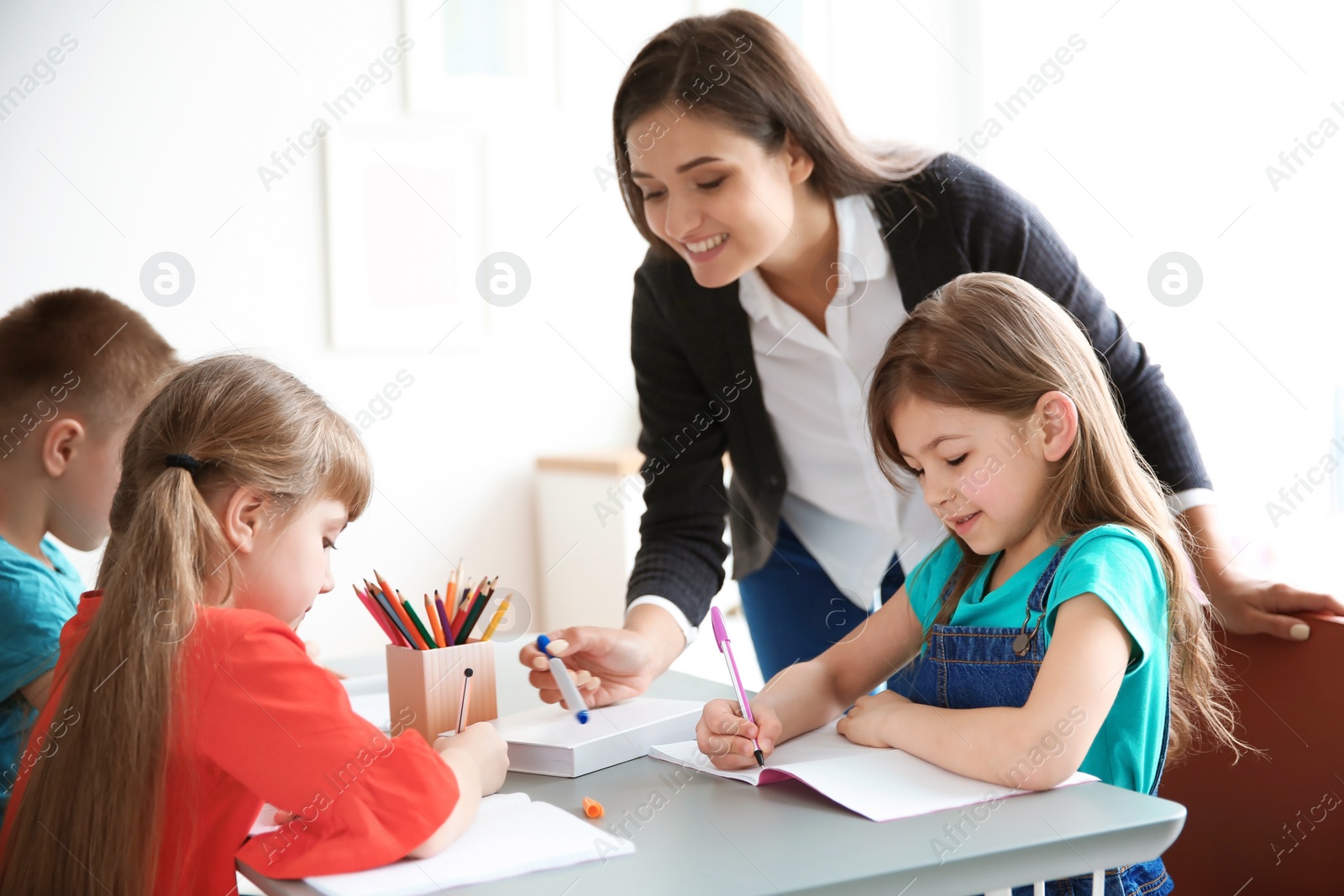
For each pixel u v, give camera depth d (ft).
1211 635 3.98
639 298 4.90
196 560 2.88
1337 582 7.30
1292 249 7.73
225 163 9.49
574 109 10.77
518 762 3.28
